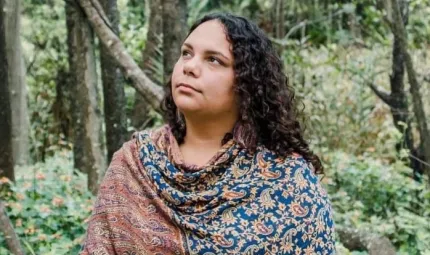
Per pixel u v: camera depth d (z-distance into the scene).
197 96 1.78
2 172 5.43
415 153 6.98
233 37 1.79
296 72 8.48
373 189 6.49
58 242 4.59
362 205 5.94
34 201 5.09
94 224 1.86
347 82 8.70
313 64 8.84
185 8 5.05
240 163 1.81
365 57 8.62
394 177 6.55
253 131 1.81
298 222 1.76
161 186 1.81
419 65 7.71
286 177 1.80
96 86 5.78
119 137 6.10
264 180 1.79
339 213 5.88
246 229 1.75
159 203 1.80
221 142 1.84
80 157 6.73
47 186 5.43
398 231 5.51
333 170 6.65
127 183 1.86
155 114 8.36
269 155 1.82
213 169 1.79
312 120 8.02
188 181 1.79
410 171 6.66
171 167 1.82
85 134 5.76
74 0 4.92
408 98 7.81
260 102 1.81
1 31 5.41
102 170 5.77
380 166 6.70
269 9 10.72
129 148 1.92
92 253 1.81
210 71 1.79
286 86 1.87
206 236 1.75
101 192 1.88
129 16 11.12
